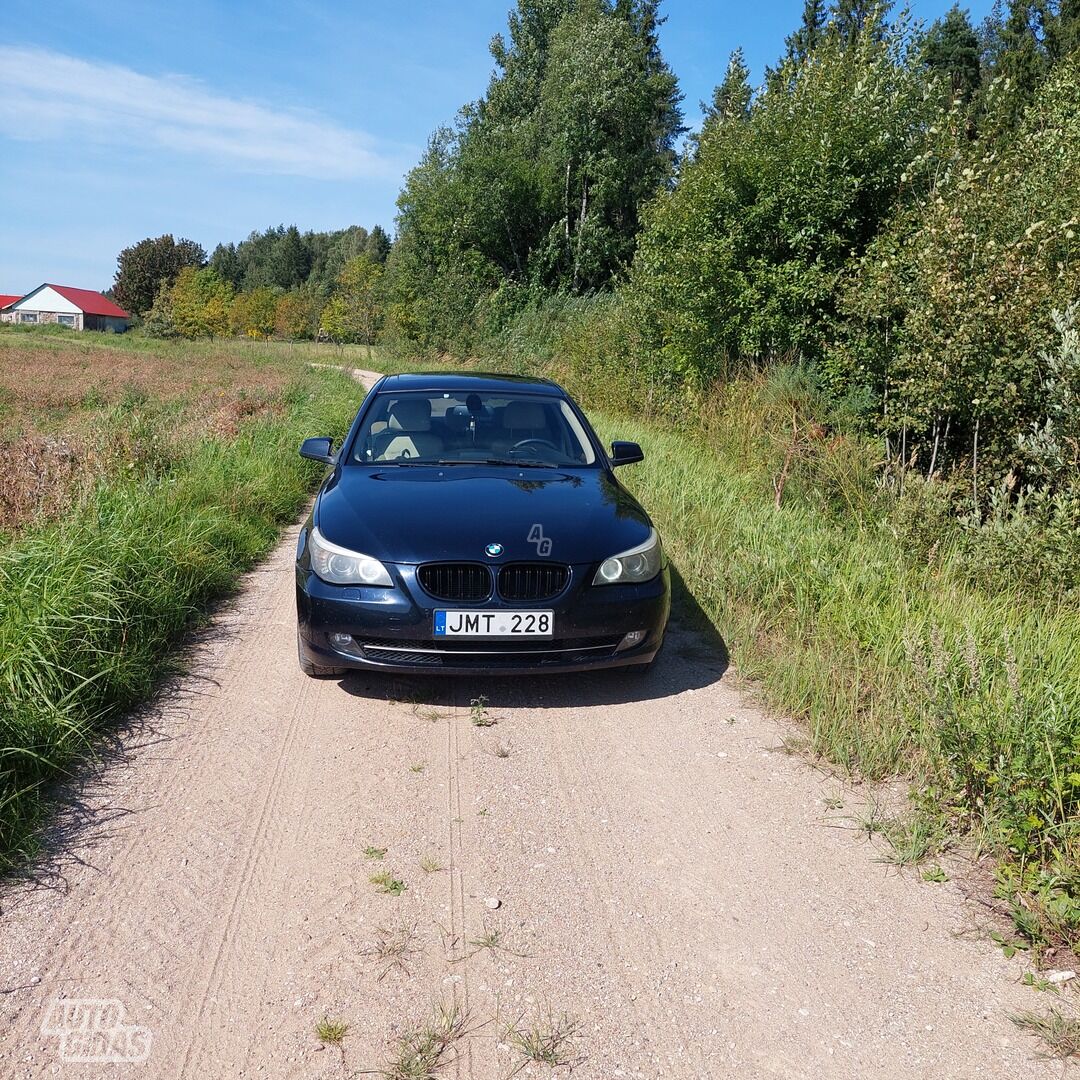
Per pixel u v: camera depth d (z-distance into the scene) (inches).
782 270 406.0
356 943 101.6
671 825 129.6
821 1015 92.5
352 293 2363.4
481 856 120.3
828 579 216.4
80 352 1907.0
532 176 1568.7
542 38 1812.3
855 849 124.3
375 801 133.8
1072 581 212.7
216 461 356.2
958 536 254.1
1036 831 119.8
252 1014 90.3
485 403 224.1
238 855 118.6
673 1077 84.0
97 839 121.8
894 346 319.6
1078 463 229.8
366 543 162.9
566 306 1216.2
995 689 146.9
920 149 391.5
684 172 463.5
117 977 95.0
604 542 166.9
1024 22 1119.0
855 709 161.0
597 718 165.6
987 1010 93.4
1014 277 263.1
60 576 179.3
